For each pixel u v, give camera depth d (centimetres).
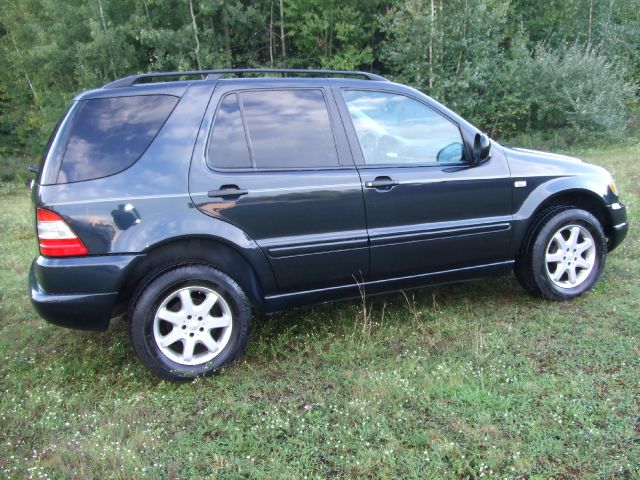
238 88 347
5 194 1612
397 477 239
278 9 2142
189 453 264
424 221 376
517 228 405
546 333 370
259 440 270
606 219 444
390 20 1850
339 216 353
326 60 2022
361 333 384
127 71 1998
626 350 338
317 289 364
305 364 350
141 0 1977
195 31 1917
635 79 1903
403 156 378
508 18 1931
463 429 267
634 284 447
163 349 329
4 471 257
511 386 302
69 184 309
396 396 301
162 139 325
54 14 2039
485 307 423
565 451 248
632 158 1217
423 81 1638
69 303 309
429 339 370
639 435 256
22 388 341
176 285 322
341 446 260
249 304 345
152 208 315
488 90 1664
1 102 2347
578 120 1602
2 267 629
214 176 329
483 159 388
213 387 328
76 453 264
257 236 337
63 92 2112
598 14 1970
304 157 351
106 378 342
